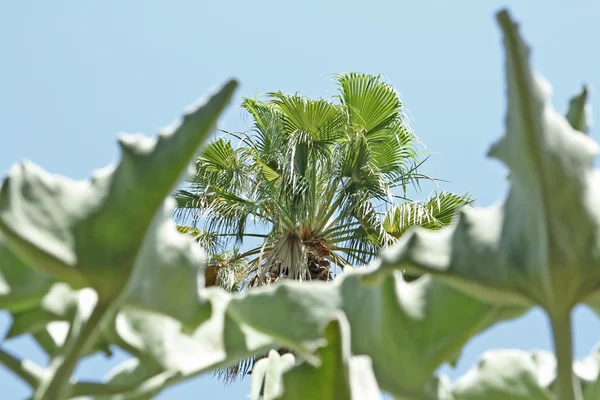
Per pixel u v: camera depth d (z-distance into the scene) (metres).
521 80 1.01
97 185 1.08
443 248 1.04
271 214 17.70
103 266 1.05
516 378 1.40
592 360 1.48
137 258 1.06
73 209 1.06
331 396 1.05
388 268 1.03
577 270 1.00
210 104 1.06
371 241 16.98
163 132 1.07
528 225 1.03
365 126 18.11
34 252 1.03
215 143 17.55
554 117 1.05
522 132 1.02
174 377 1.21
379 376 1.24
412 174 18.19
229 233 17.61
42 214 1.05
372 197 16.83
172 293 1.12
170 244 1.14
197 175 17.61
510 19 1.00
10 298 1.20
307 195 17.12
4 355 1.11
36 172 1.07
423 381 1.23
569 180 1.01
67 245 1.05
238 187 17.56
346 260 17.92
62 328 1.34
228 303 1.29
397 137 17.73
